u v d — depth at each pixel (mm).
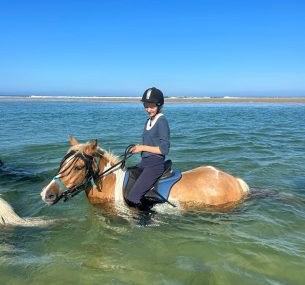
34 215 7176
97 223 6664
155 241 5977
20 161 11844
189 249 5711
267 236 6148
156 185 6617
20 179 9656
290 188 8969
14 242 5965
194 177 6898
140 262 5359
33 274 5047
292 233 6281
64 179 6234
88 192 6906
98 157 6723
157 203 6652
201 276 4977
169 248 5754
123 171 6852
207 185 6812
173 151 13734
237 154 13203
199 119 31297
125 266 5254
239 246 5773
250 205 7328
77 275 5023
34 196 8328
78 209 7418
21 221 6621
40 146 14750
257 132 20750
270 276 4973
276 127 24141
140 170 6777
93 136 18594
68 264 5305
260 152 13688
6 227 6391
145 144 6543
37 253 5633
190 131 20969
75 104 63031
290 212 7113
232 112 42812
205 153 13391
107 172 6773
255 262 5324
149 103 6230
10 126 23438
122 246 5840
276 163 11664
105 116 34312
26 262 5355
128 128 22922
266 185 9211
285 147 15023
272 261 5348
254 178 9875
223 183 6934
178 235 6152
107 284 4805
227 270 5109
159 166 6496
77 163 6293
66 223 6688
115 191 6707
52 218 6926
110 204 6766
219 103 74062
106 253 5629
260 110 47781
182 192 6652
